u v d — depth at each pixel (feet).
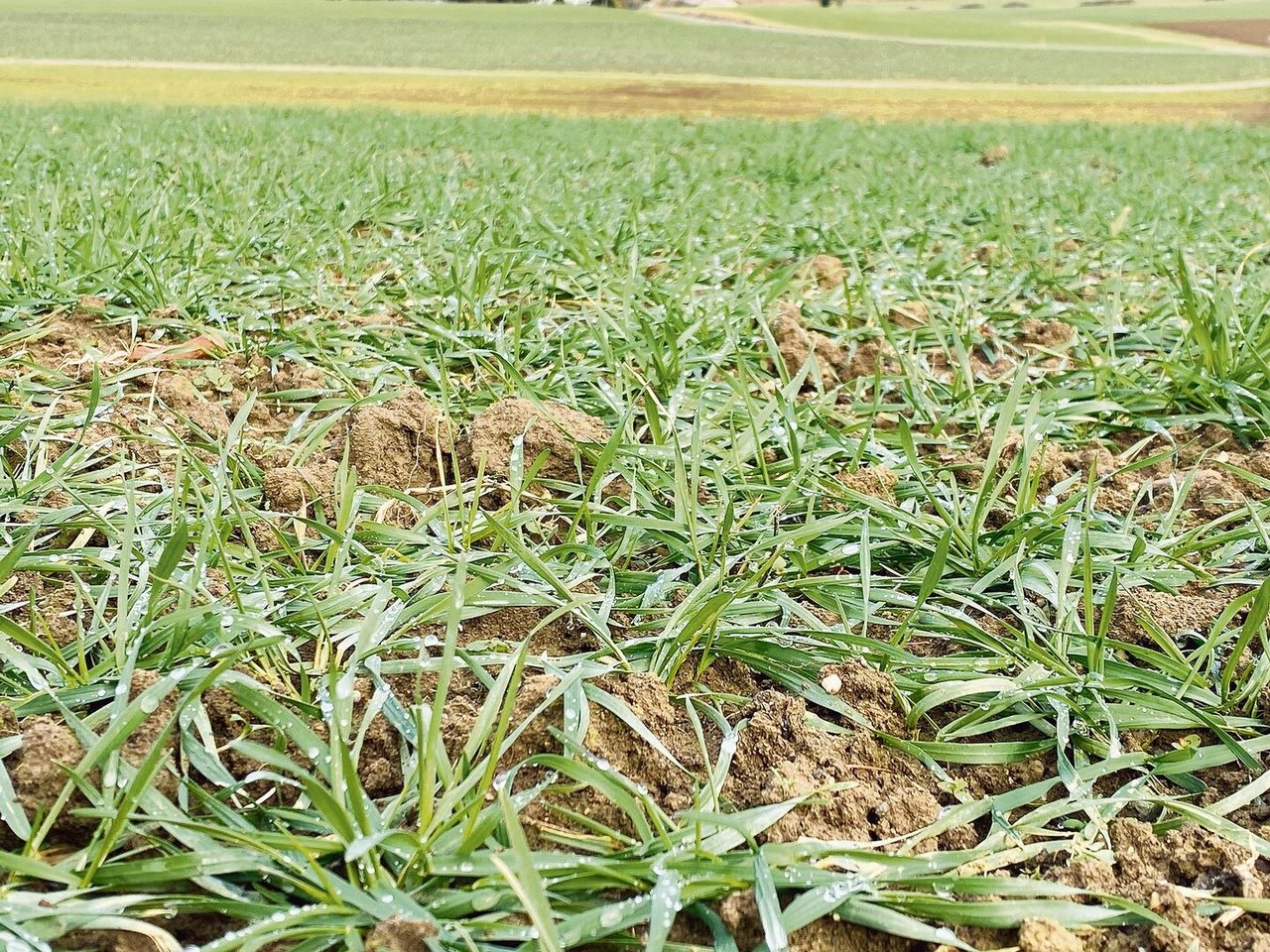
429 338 3.57
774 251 4.98
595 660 2.30
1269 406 3.15
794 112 21.68
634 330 3.55
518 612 2.45
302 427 3.08
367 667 2.22
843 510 2.75
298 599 2.38
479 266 3.84
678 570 2.49
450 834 1.98
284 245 4.54
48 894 1.89
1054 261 4.89
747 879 1.93
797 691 2.30
